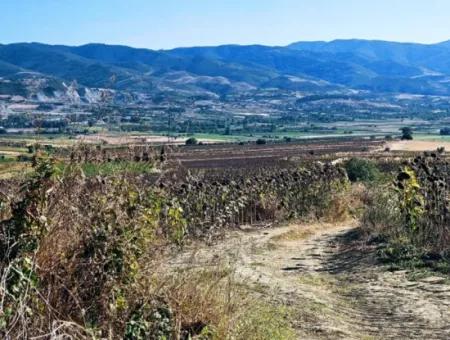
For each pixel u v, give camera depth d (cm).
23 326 419
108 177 602
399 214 1798
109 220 566
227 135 13750
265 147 9225
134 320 538
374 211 1959
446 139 12556
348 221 2470
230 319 655
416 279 1223
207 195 2330
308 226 2314
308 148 8944
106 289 543
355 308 1041
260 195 2683
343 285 1241
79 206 575
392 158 5725
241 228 2320
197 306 635
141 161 651
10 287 450
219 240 1577
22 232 500
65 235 550
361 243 1709
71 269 539
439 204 1614
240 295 765
